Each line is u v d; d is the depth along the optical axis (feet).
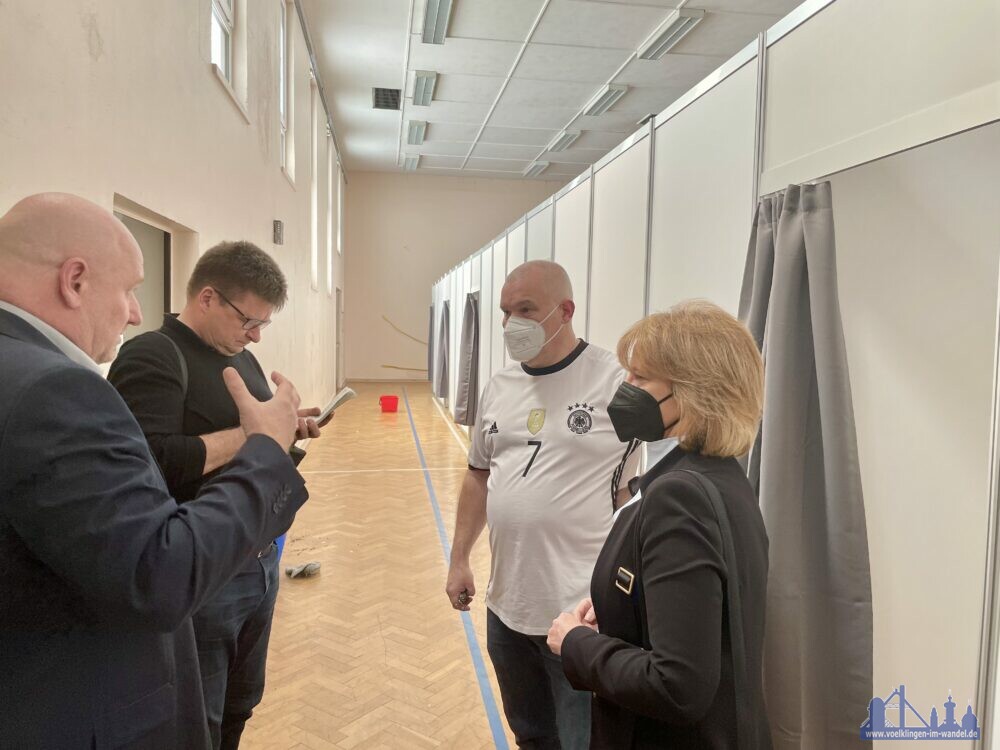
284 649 8.75
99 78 6.37
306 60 23.58
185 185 9.49
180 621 2.31
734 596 2.57
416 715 7.28
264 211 16.02
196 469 4.18
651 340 2.93
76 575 2.12
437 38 23.65
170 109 8.76
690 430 2.82
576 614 3.48
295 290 20.81
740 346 2.84
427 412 32.58
